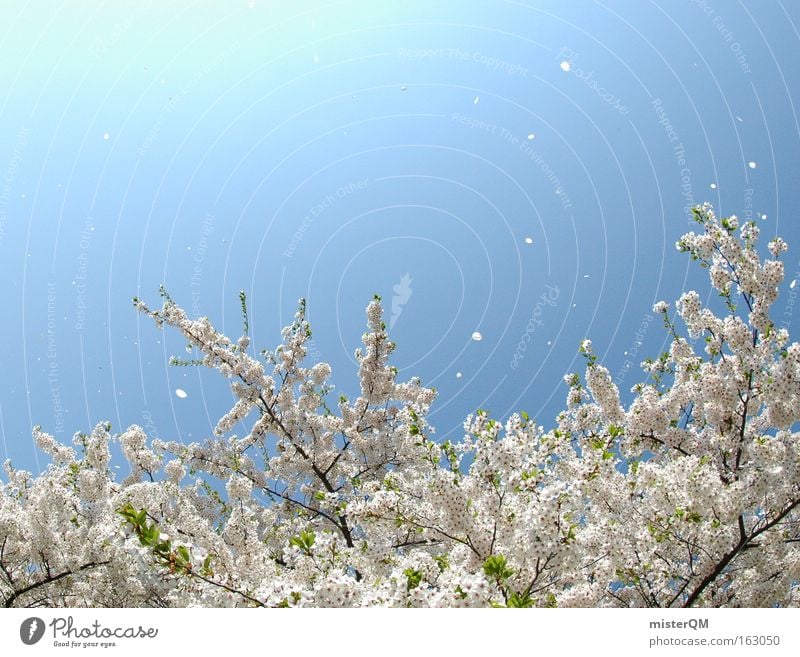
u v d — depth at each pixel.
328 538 5.76
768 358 7.17
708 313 8.17
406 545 8.30
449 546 7.34
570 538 5.25
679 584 7.23
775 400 7.08
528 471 5.71
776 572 7.09
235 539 7.76
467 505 6.01
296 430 11.44
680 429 8.50
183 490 10.77
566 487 5.48
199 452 11.22
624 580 6.64
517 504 5.80
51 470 9.76
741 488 6.41
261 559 7.59
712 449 8.16
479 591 4.69
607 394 8.40
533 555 5.23
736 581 7.30
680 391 8.60
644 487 6.69
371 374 11.18
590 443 8.10
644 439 8.60
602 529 6.27
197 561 4.98
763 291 7.54
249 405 11.20
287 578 6.30
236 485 8.54
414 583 4.90
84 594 8.39
